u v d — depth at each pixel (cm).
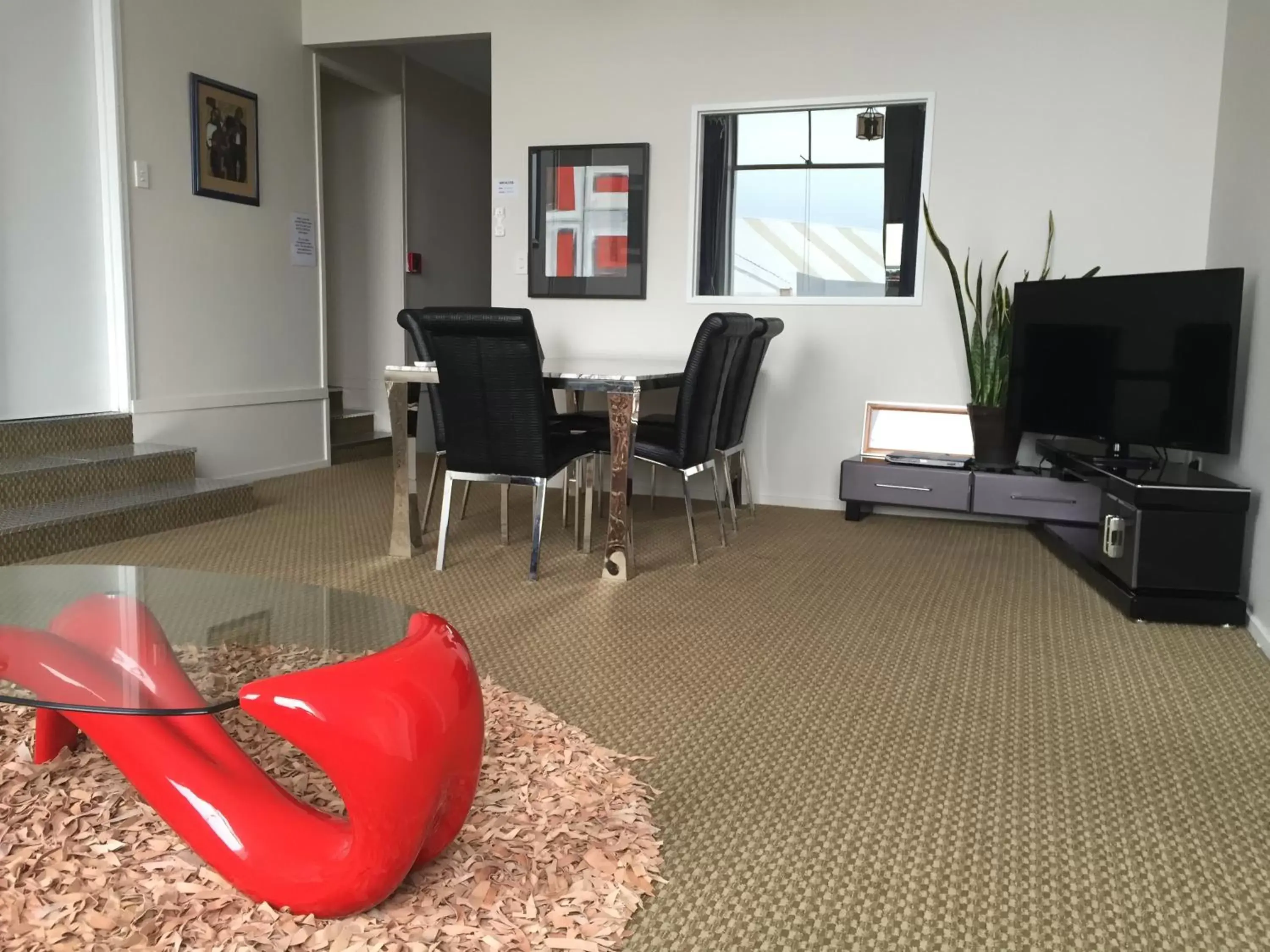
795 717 218
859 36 456
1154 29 420
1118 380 365
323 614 166
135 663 146
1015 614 306
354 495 491
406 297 671
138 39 440
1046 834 168
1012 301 432
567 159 502
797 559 376
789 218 480
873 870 155
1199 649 275
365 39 532
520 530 415
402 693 127
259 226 520
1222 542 298
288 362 549
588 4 493
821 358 478
